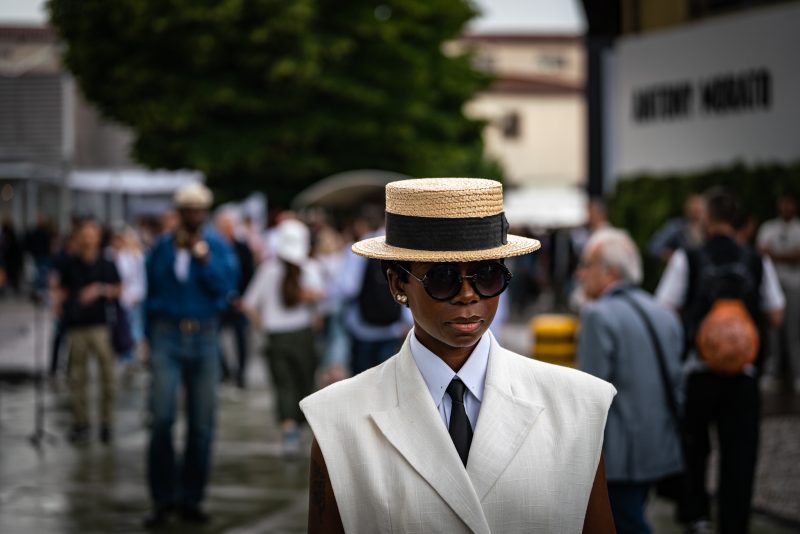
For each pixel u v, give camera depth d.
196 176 41.84
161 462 8.66
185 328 8.69
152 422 8.66
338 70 32.44
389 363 3.33
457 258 3.12
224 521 8.71
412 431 3.16
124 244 17.98
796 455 10.64
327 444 3.20
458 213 3.14
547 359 12.67
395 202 3.22
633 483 6.30
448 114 36.31
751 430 7.47
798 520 8.36
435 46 35.88
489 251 3.16
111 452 11.54
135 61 31.03
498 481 3.12
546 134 73.38
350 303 11.66
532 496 3.13
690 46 19.78
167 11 30.08
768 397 14.16
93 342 12.04
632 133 21.34
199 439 8.73
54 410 14.29
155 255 8.82
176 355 8.72
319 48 31.17
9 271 38.44
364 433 3.20
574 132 73.38
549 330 12.68
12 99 40.06
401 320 11.62
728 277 7.50
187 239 8.73
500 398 3.20
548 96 73.12
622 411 6.30
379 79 32.91
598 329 6.37
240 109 31.42
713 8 20.58
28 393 15.81
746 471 7.42
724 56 19.02
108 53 31.42
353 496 3.15
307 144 32.12
